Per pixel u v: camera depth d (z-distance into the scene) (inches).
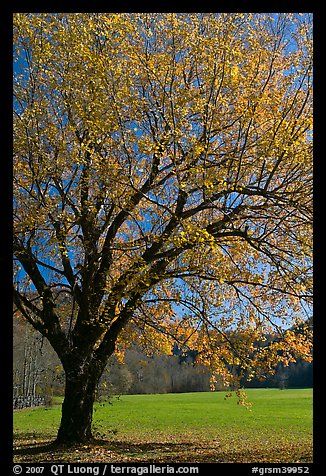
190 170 438.9
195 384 2060.8
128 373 858.1
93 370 579.2
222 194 497.4
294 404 1667.1
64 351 566.6
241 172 519.5
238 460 514.3
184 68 520.1
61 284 576.7
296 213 538.0
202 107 480.4
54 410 1413.6
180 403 1723.7
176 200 556.4
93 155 466.0
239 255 623.5
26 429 916.6
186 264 512.1
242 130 523.5
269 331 600.1
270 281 559.2
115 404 1664.6
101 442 585.9
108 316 533.3
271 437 824.9
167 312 634.2
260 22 504.7
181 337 647.8
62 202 514.9
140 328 613.3
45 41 491.2
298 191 490.0
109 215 556.4
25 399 1521.9
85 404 577.6
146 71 479.2
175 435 851.4
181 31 483.8
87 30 470.9
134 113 492.1
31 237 520.7
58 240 476.4
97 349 594.6
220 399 1886.1
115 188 474.3
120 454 526.9
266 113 514.9
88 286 563.5
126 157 487.5
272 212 495.2
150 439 757.3
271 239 582.2
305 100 494.0
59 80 497.4
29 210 504.4
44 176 494.0
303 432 922.1
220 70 474.3
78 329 586.9
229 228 536.4
